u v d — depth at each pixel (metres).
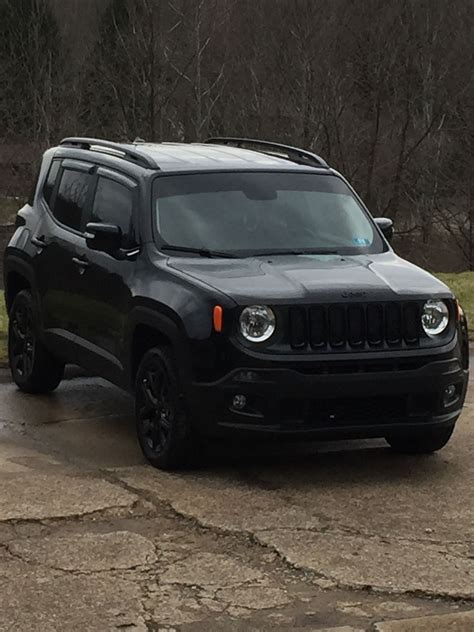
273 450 8.28
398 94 37.31
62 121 38.59
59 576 5.75
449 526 6.61
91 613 5.32
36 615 5.29
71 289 8.94
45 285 9.38
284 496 7.12
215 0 34.94
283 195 8.59
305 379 7.19
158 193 8.37
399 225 38.59
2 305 14.30
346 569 5.89
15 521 6.54
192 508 6.82
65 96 38.78
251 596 5.55
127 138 36.53
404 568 5.92
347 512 6.83
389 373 7.35
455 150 37.91
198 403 7.34
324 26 36.25
